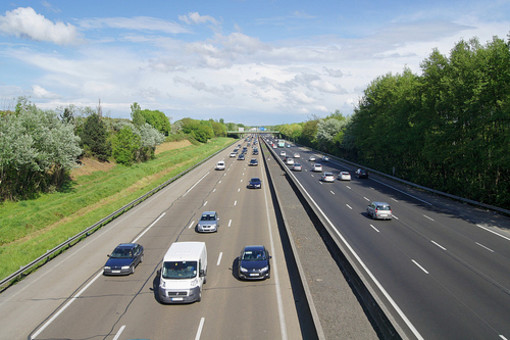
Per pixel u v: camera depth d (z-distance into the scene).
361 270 18.14
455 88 36.53
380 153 62.16
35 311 14.62
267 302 15.11
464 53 38.47
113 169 58.75
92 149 58.22
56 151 39.22
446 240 23.23
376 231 25.47
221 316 13.94
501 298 14.86
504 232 25.05
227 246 22.97
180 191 44.22
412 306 14.21
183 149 110.50
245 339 12.26
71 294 16.23
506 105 30.06
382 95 62.53
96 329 13.03
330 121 105.12
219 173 61.50
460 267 18.47
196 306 14.84
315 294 15.39
